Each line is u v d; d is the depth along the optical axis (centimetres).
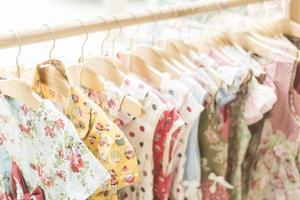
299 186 117
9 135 77
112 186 72
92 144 73
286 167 117
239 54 106
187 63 98
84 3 153
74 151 68
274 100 98
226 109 101
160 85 90
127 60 91
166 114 82
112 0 148
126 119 85
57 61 73
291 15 121
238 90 97
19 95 72
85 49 113
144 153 87
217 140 100
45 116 69
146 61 94
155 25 103
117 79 86
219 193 104
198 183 99
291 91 106
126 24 82
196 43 105
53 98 76
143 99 83
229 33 111
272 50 106
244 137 105
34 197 75
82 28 75
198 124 98
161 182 92
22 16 139
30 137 73
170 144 86
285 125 110
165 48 99
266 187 122
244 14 123
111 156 71
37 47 111
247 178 122
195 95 91
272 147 117
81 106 72
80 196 69
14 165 79
